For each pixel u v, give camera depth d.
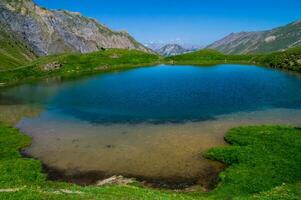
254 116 75.88
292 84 115.38
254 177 43.59
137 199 33.19
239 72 154.38
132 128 69.81
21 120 81.69
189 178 46.03
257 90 106.19
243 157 49.75
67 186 42.16
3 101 107.62
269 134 59.03
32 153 57.69
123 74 163.50
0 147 60.69
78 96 109.00
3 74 170.38
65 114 85.62
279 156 49.75
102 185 44.69
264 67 172.88
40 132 70.25
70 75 173.62
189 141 60.00
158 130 67.44
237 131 62.66
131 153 55.47
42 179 46.00
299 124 68.62
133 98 100.31
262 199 35.75
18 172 47.53
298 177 43.28
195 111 81.88
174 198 35.69
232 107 84.94
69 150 58.22
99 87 125.44
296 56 172.38
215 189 42.22
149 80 137.12
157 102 93.38
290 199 34.84
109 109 88.06
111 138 63.66
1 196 29.58
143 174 47.66
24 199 28.94
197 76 144.62
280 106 84.75
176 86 118.75
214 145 57.59
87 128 71.50
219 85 117.62
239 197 37.38
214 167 48.94
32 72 178.00
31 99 108.75
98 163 52.06
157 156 53.72
